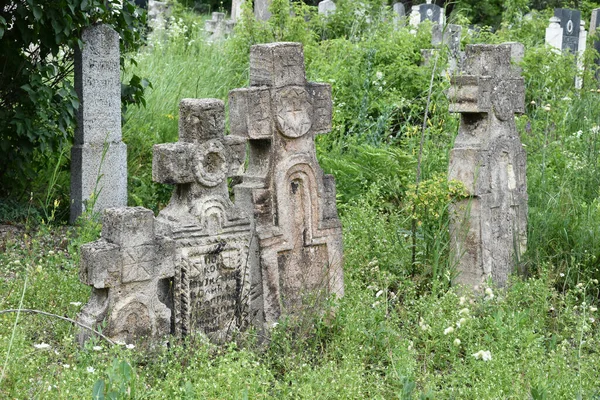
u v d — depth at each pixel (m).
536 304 6.30
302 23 12.83
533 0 24.75
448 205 6.84
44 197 8.96
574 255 7.26
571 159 9.08
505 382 4.71
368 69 11.30
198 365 5.02
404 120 11.38
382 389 4.77
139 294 5.30
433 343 5.39
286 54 5.84
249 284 5.82
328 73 11.37
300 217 6.03
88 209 7.63
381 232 7.23
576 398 4.48
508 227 7.06
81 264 5.20
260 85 5.87
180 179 5.50
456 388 4.77
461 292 6.64
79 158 8.53
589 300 6.68
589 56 13.77
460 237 6.80
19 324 5.26
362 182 8.56
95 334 5.12
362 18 14.23
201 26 17.77
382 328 5.61
